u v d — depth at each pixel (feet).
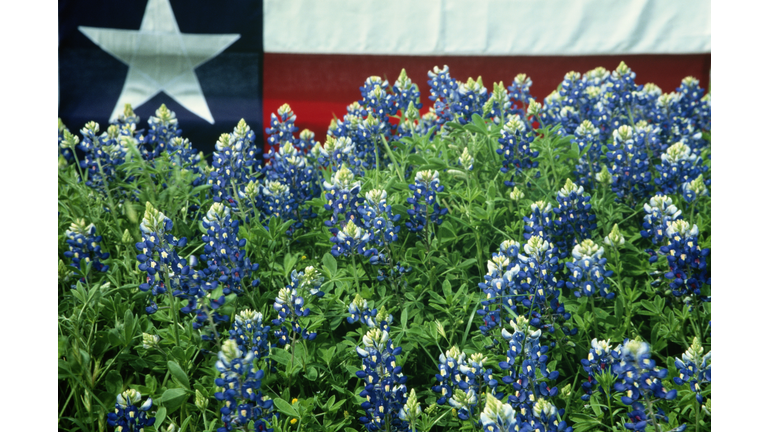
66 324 5.74
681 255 5.27
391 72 8.62
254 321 4.97
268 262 5.95
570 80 7.95
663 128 7.73
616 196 6.59
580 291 5.09
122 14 8.16
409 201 5.69
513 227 6.10
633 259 5.89
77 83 8.02
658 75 8.52
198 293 4.98
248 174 6.32
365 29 8.56
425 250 5.81
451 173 6.56
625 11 8.52
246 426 4.43
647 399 4.31
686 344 5.30
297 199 6.40
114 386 5.05
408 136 7.33
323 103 8.55
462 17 8.59
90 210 6.52
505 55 8.62
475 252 6.15
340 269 5.79
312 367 5.13
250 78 8.47
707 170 6.54
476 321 5.53
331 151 6.66
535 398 4.64
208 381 5.06
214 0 8.38
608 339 4.86
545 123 7.97
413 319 5.62
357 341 5.43
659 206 5.72
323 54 8.54
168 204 6.47
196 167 7.20
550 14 8.59
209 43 8.39
